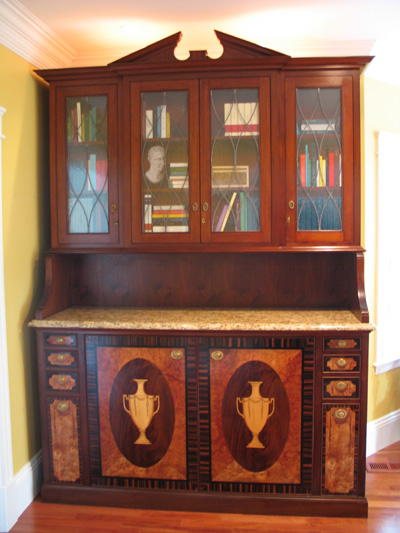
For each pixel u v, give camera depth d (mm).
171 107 2336
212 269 2666
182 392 2285
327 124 2305
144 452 2334
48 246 2658
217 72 2295
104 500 2371
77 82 2385
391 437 3086
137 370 2301
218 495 2305
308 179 2326
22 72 2344
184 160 2348
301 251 2314
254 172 2324
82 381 2334
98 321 2303
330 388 2227
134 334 2281
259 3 2125
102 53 2707
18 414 2336
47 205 2643
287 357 2225
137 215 2371
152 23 2338
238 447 2283
